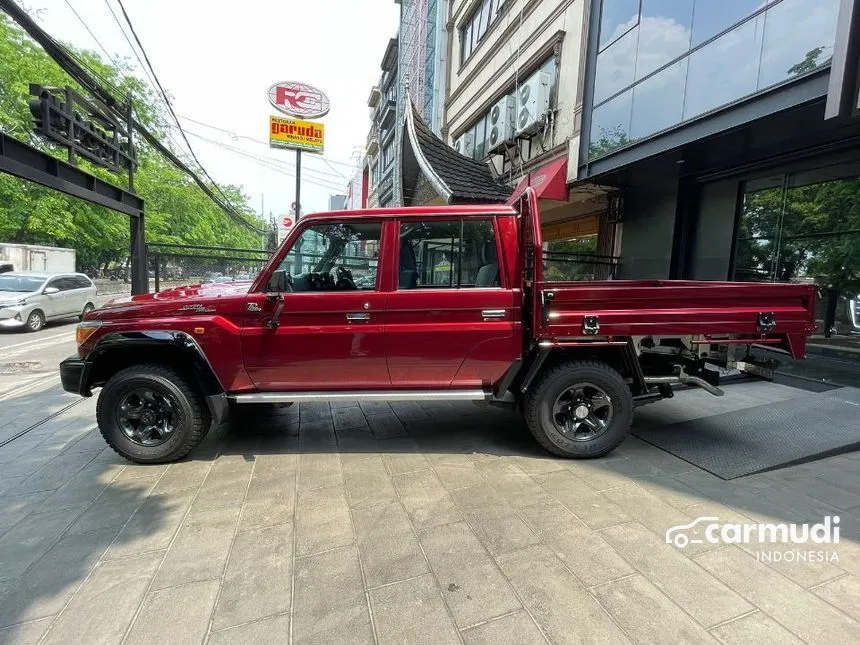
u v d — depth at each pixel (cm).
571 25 871
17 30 1802
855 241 544
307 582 218
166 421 349
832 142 556
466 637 184
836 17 428
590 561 231
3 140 528
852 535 252
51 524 268
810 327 349
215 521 270
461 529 260
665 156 652
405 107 1051
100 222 2144
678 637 183
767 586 212
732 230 697
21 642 183
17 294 1126
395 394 349
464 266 349
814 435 387
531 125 977
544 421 346
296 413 465
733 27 528
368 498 296
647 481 317
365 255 348
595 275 978
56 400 530
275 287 332
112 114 785
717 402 485
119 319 340
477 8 1348
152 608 201
